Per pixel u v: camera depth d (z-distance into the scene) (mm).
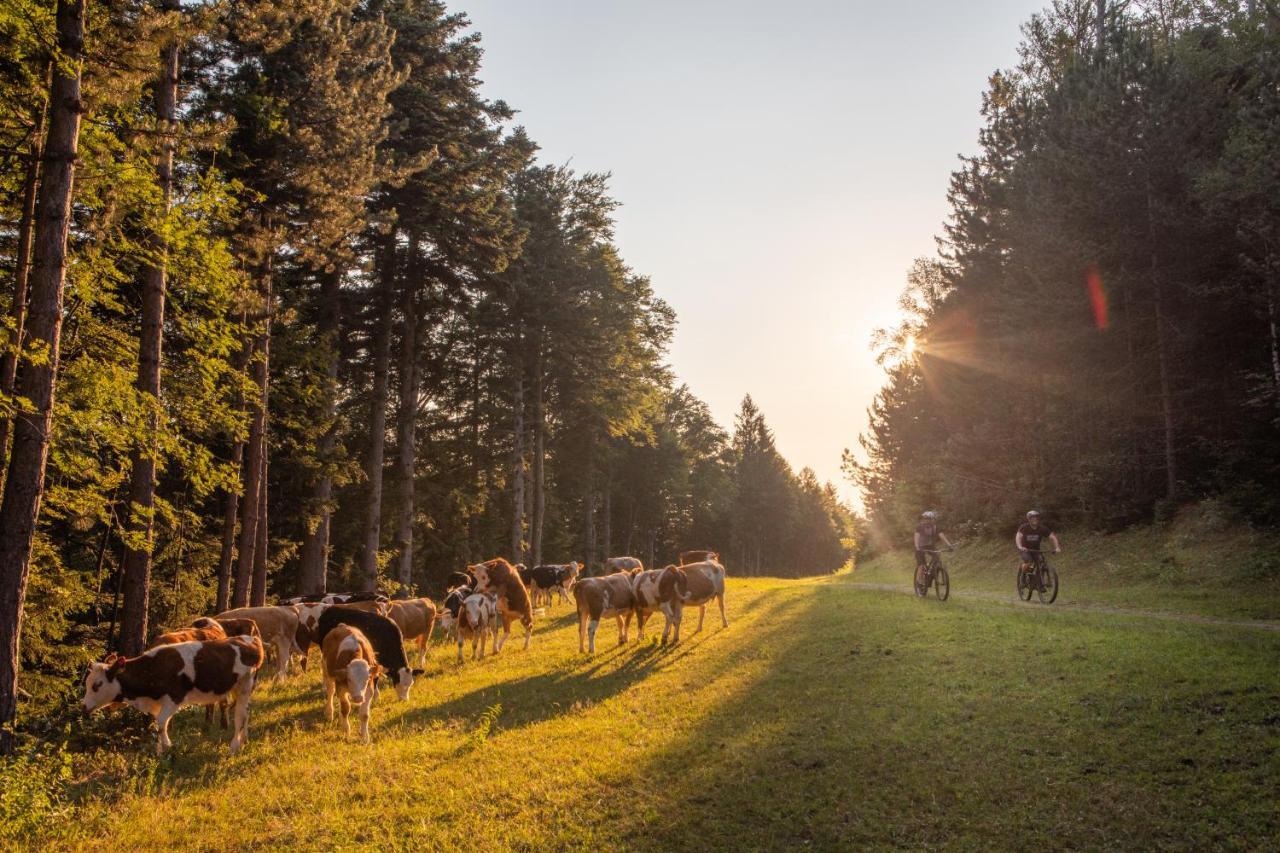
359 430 32188
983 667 11094
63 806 7500
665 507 70000
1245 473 21844
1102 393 26516
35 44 9727
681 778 7809
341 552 31391
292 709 11906
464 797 7609
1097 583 20703
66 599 14617
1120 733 8016
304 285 25625
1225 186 18828
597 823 6910
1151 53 22734
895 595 22234
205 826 7219
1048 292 25625
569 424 44719
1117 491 25562
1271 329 21219
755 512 89500
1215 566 18250
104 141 12219
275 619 14867
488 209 26734
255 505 18953
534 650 17125
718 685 11820
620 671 13633
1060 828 6324
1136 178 22453
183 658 9742
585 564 52688
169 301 15453
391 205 25438
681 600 16719
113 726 10836
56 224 9508
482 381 39125
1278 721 7824
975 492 34312
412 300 28641
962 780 7344
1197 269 22500
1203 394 23609
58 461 12945
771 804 7102
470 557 42188
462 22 26578
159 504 13555
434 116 25719
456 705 11688
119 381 12320
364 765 8711
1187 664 9898
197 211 14625
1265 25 23938
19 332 9594
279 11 16016
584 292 38969
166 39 10594
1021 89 33375
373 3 24172
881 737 8609
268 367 21453
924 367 40062
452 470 37812
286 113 17828
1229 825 6078
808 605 21656
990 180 34875
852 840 6375
